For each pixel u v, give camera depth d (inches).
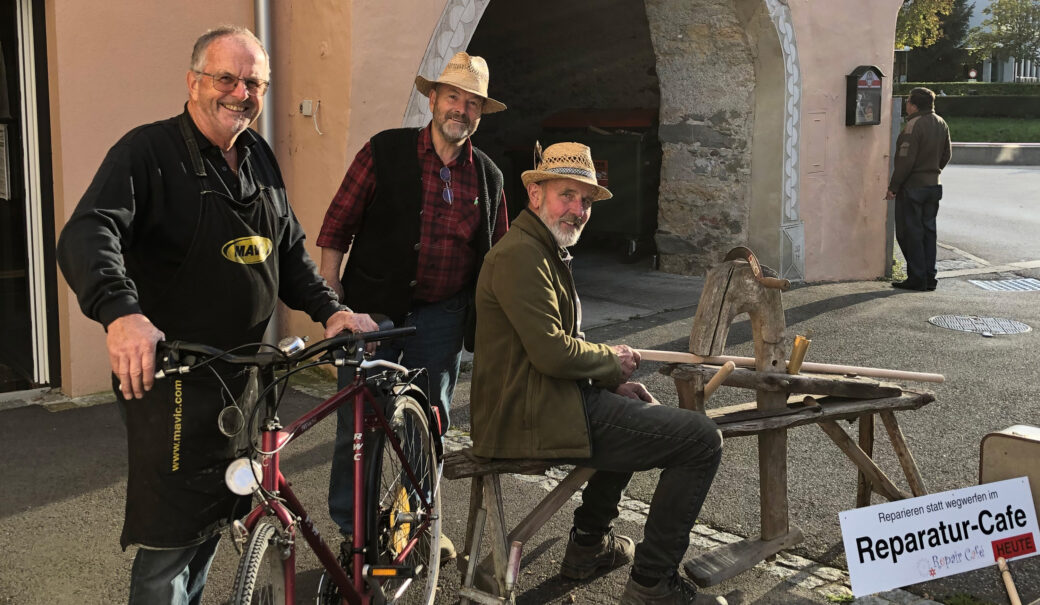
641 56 447.2
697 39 358.6
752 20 341.1
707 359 134.7
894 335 286.7
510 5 488.4
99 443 188.5
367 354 109.8
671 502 119.9
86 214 88.4
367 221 139.5
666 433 118.0
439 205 136.7
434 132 136.0
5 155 215.3
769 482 138.4
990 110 1317.7
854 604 128.6
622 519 158.4
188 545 97.7
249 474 89.9
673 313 312.8
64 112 207.3
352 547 108.3
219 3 230.2
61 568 137.9
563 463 121.2
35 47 208.4
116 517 156.0
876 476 144.6
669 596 122.0
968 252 454.3
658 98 445.1
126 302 85.3
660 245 384.5
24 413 204.7
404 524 118.3
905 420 207.6
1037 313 319.3
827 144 368.5
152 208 94.6
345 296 142.3
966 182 752.3
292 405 212.4
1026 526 132.5
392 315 138.8
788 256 360.2
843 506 162.4
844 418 142.1
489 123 505.0
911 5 1284.4
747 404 146.2
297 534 147.5
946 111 1336.1
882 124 388.5
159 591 99.1
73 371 214.2
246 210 99.8
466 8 242.4
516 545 121.5
